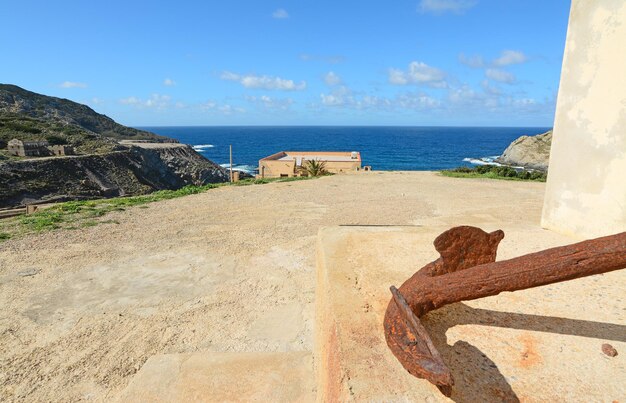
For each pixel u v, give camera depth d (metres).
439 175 18.81
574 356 1.83
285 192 12.63
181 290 4.89
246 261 5.88
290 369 3.00
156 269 5.57
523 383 1.65
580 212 3.69
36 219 8.38
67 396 3.03
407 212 9.25
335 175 19.02
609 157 3.42
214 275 5.35
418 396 1.53
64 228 7.68
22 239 6.91
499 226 4.25
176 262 5.84
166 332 3.91
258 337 3.78
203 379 2.89
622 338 1.97
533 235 3.80
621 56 3.31
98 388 3.12
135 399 2.70
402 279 2.63
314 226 7.94
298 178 17.39
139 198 11.31
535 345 1.91
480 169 19.69
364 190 13.11
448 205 10.09
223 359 3.18
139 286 5.02
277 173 33.97
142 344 3.71
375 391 1.56
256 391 2.72
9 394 3.05
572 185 3.77
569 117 3.79
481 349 1.88
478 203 10.34
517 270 1.65
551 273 1.59
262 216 8.88
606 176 3.46
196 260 5.93
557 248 1.64
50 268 5.59
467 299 1.75
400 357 1.54
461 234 1.96
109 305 4.50
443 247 1.94
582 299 2.37
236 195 11.96
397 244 3.34
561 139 3.89
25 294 4.77
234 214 9.10
